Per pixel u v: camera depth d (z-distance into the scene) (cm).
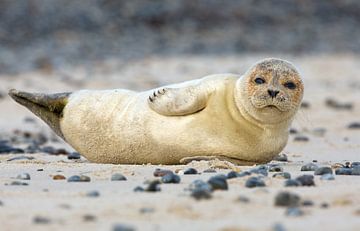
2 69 8775
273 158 3002
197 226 1864
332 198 2188
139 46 11462
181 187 2395
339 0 14538
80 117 3103
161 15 13062
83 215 1980
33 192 2333
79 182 2538
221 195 2220
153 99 2950
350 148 3988
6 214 2003
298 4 14225
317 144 4197
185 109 2908
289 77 2870
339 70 9188
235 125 2903
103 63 9744
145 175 2688
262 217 1959
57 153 3812
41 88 7319
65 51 10738
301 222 1892
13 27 11981
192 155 2948
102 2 13350
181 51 11162
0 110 5922
